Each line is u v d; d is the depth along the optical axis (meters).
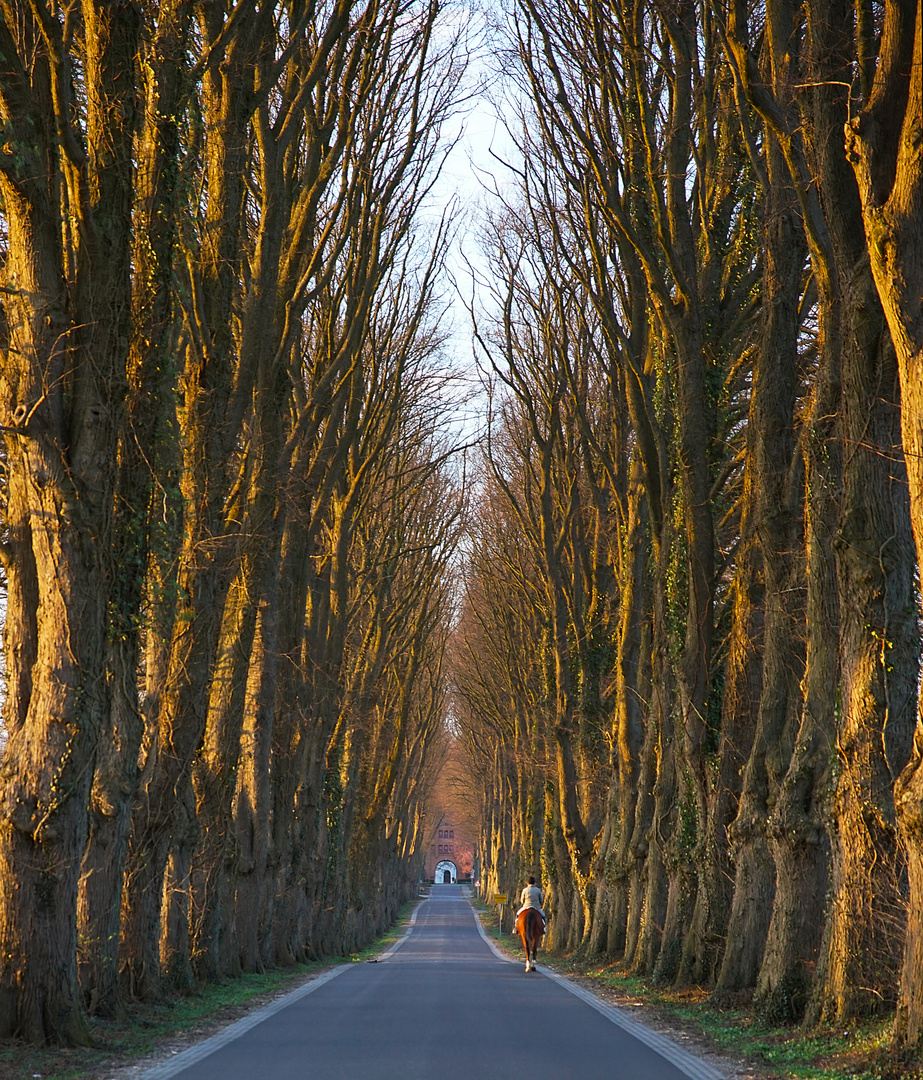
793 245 50.59
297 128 63.91
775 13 48.03
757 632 55.41
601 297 67.06
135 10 39.44
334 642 100.56
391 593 125.81
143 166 44.19
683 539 62.06
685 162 60.53
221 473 57.12
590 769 102.44
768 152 50.84
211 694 66.00
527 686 125.81
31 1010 34.28
